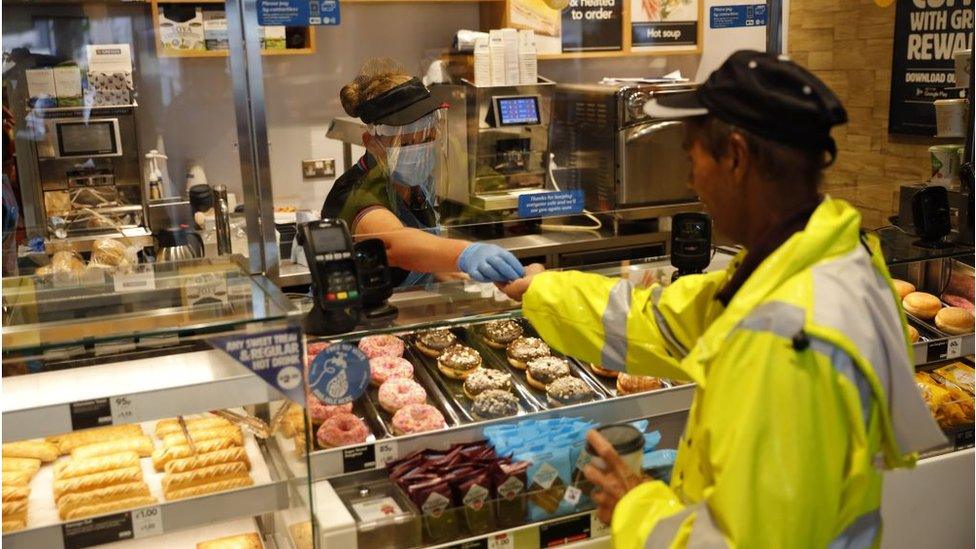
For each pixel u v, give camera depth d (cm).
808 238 129
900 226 269
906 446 134
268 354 158
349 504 178
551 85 313
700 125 136
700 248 216
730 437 123
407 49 317
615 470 149
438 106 253
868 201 290
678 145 313
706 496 127
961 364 255
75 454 178
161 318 159
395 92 244
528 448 186
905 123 288
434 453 186
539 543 180
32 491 172
